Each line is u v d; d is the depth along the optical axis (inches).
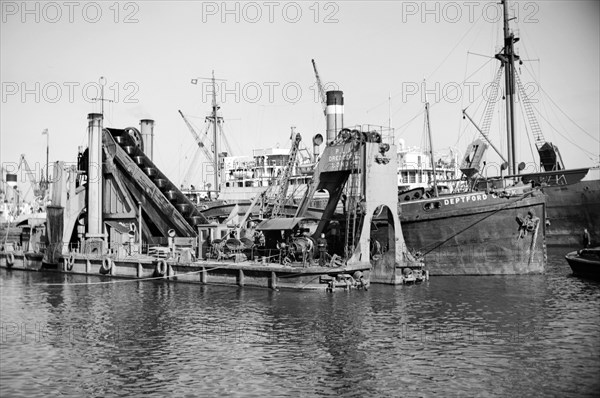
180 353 1104.2
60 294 1841.8
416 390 889.5
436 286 1812.3
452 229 2123.5
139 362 1053.8
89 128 2459.4
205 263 1923.0
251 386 920.9
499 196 2086.6
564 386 888.9
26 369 1026.1
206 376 970.1
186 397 879.7
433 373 961.5
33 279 2283.5
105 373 997.2
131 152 2593.5
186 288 1863.9
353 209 1815.9
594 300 1536.7
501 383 908.0
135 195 2541.8
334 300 1568.7
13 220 4052.7
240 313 1432.1
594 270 1918.1
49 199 3585.1
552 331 1208.2
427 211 2148.1
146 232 2566.4
